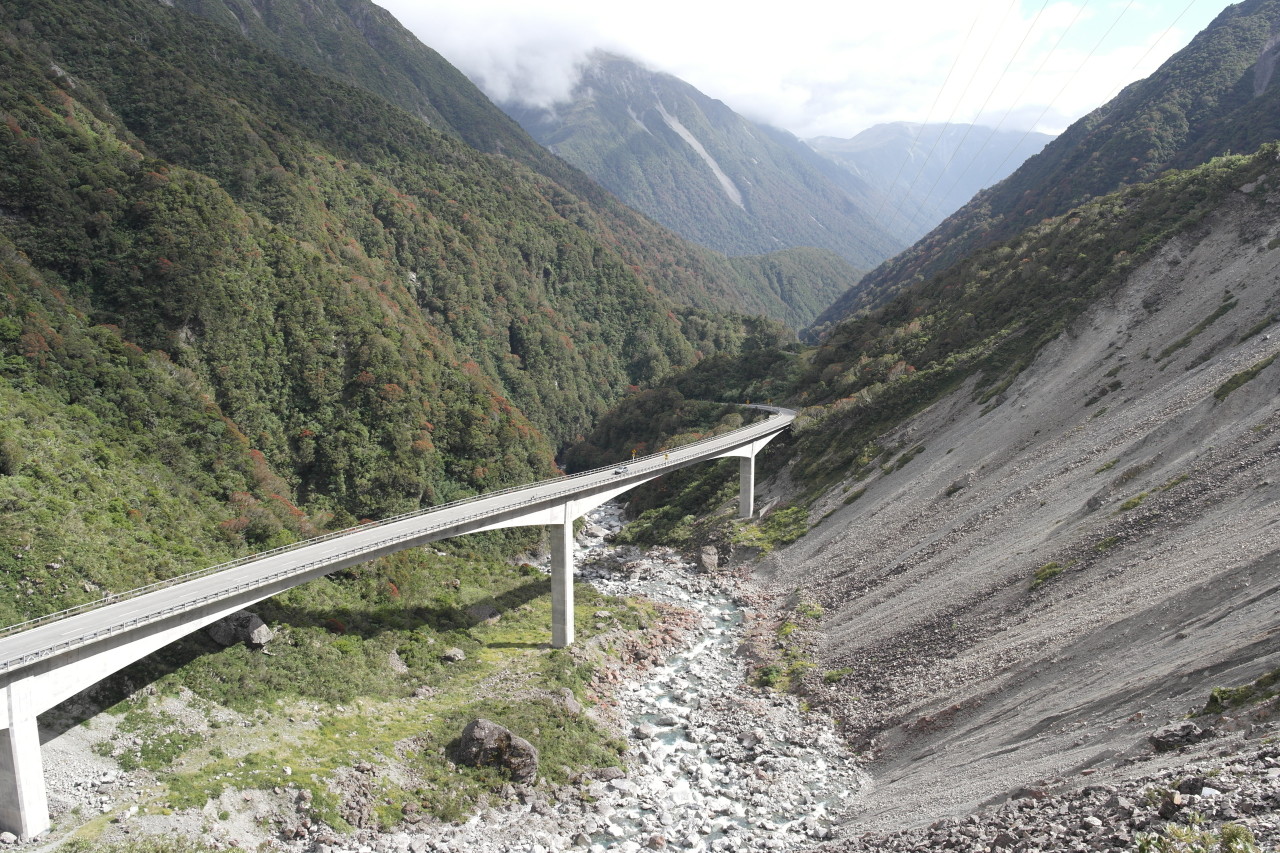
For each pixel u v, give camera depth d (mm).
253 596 48688
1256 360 59406
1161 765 28484
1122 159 173375
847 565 74062
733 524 96312
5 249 76250
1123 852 23203
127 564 53500
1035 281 104625
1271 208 79875
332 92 187125
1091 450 65312
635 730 52906
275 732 45125
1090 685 39250
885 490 84062
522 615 71438
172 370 79125
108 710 42219
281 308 95188
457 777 44562
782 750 48750
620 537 107125
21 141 84688
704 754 49594
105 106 115375
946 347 108750
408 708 51969
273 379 89625
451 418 101750
